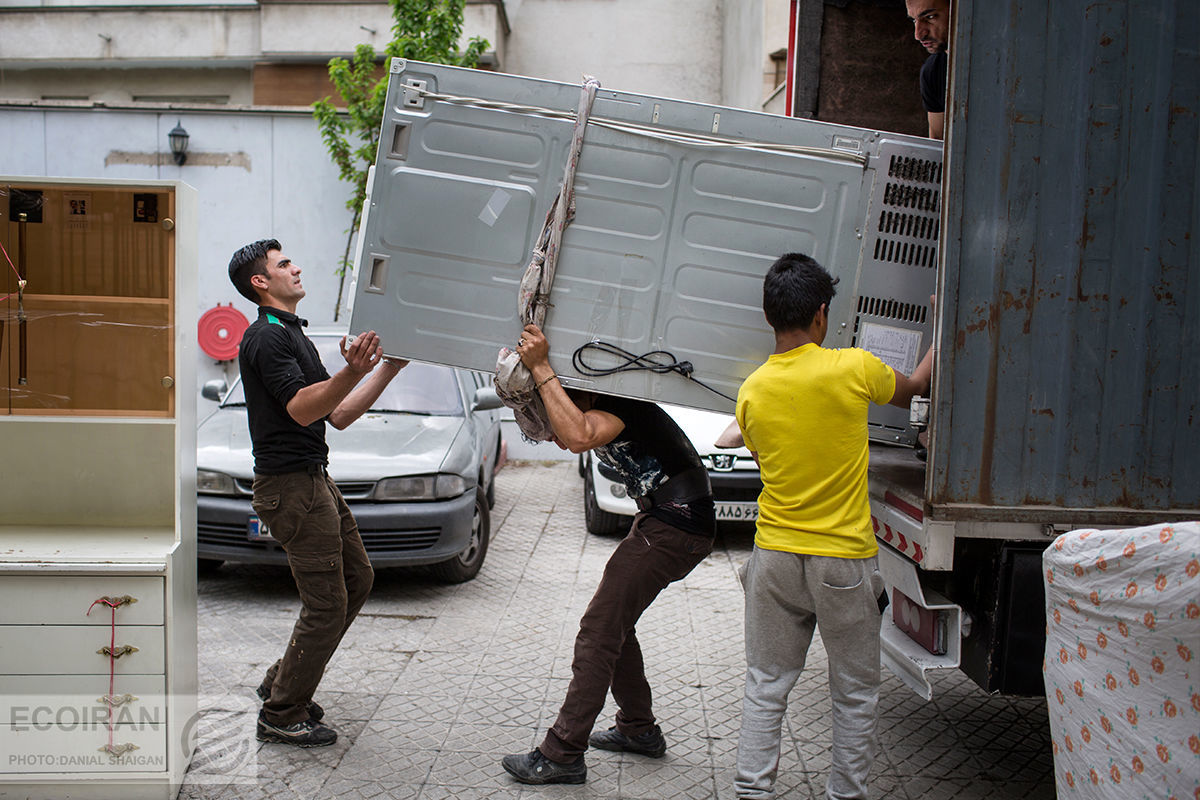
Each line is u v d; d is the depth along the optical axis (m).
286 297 3.38
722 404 2.94
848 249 2.92
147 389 3.18
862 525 2.66
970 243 2.57
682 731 3.70
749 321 2.92
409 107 2.88
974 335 2.59
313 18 12.88
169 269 3.13
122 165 10.02
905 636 3.20
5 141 9.91
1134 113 2.59
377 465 5.36
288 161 10.14
